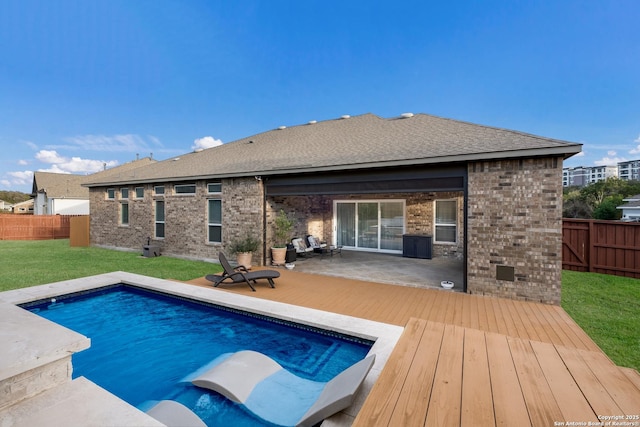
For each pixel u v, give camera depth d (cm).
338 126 1395
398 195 1255
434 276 861
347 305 616
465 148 705
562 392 254
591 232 954
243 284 772
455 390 257
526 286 642
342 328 486
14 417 249
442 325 408
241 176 1031
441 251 1162
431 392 254
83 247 1562
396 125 1159
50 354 281
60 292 665
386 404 238
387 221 1290
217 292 680
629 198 3309
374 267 988
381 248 1306
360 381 284
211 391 380
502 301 643
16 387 264
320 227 1413
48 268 992
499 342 355
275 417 342
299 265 1023
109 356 488
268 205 1048
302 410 352
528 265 639
